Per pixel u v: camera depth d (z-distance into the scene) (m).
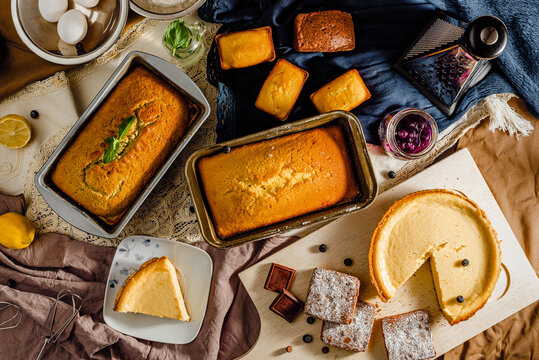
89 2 0.95
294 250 1.01
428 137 0.98
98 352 1.03
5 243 1.00
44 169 0.94
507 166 1.04
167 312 1.01
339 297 0.98
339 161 0.93
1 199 1.04
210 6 1.00
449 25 0.96
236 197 0.92
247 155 0.93
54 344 1.03
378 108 1.00
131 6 0.95
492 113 1.02
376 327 1.01
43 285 1.03
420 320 0.99
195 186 0.91
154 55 0.97
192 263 1.02
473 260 0.98
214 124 1.03
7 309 1.04
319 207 0.94
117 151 0.93
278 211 0.93
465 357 1.03
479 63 0.97
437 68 0.96
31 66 1.02
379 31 0.99
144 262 1.02
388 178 1.03
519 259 1.01
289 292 1.00
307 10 1.00
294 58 1.00
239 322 1.04
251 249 1.04
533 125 1.03
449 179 1.01
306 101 1.01
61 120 1.04
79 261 1.04
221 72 1.01
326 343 0.99
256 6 1.01
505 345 1.03
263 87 0.98
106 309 1.02
